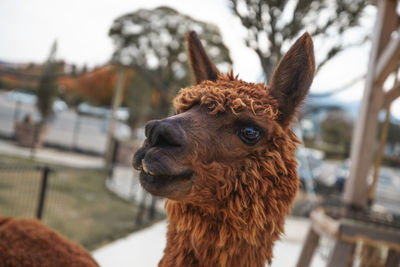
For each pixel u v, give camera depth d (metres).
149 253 5.20
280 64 1.77
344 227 2.78
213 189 1.55
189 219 1.67
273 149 1.68
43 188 4.85
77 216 7.07
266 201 1.64
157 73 20.67
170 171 1.42
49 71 17.52
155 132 1.43
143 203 7.31
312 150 16.23
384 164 16.44
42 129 18.30
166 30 20.75
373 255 3.48
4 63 21.02
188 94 1.72
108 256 4.81
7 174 10.05
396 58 3.32
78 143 21.25
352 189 3.79
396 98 4.25
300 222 7.75
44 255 2.08
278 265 4.89
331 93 4.60
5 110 24.89
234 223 1.58
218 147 1.56
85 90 32.41
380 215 3.59
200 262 1.65
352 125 16.64
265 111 1.65
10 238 2.10
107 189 10.72
